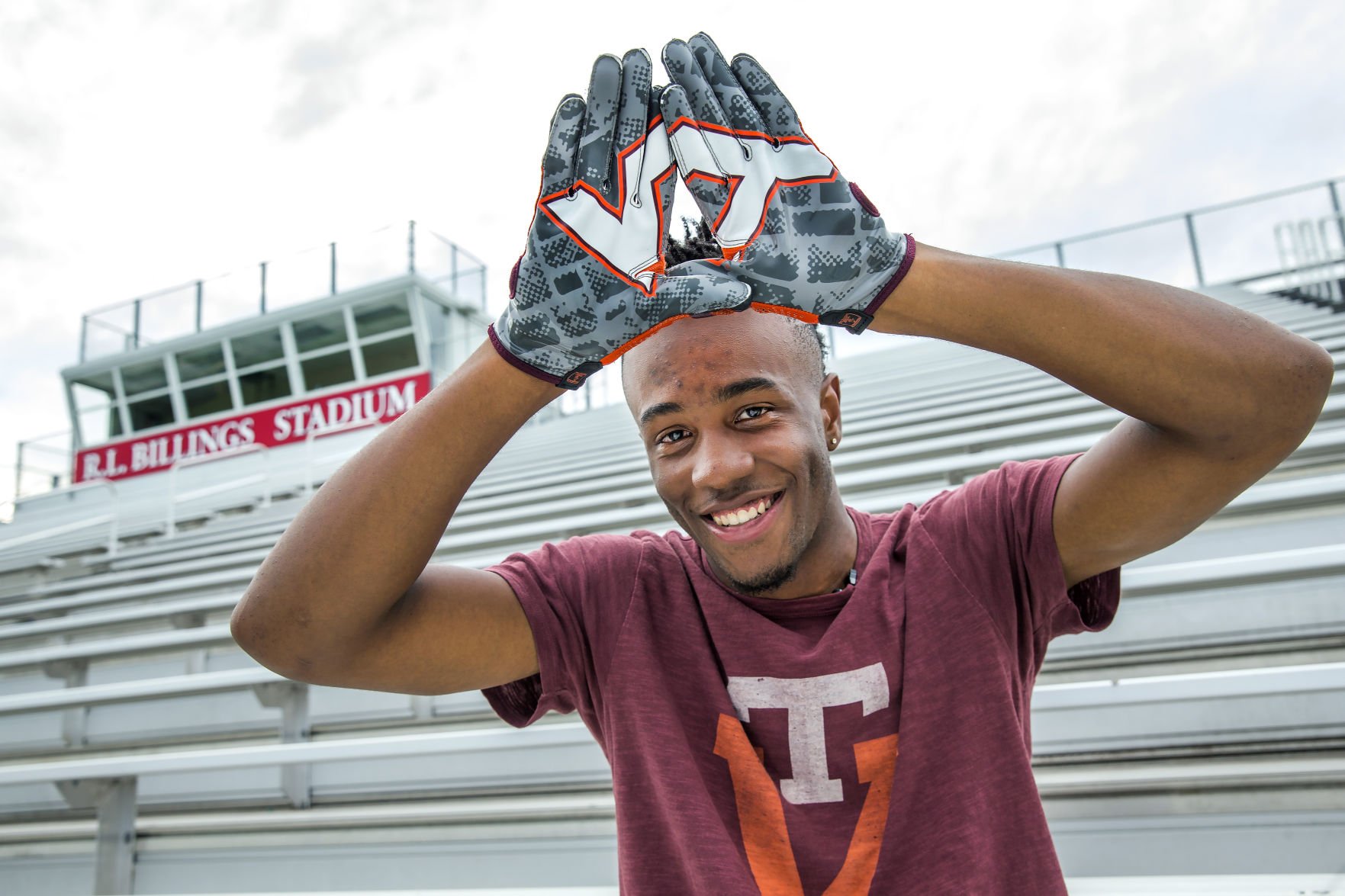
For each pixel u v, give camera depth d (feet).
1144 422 2.50
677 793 2.60
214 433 39.32
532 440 25.66
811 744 2.68
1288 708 4.94
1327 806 4.40
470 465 2.59
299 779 7.27
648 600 3.00
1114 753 5.25
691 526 2.69
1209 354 2.24
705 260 2.44
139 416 42.73
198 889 6.74
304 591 2.54
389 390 37.09
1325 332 13.55
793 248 2.33
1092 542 2.69
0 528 34.24
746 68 2.48
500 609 2.92
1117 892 3.40
